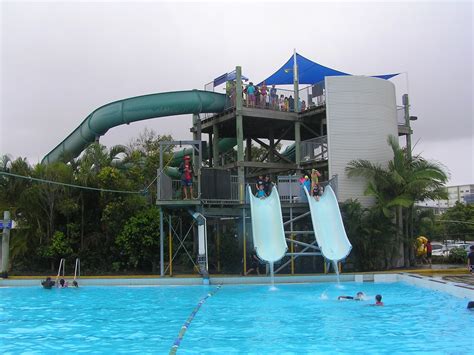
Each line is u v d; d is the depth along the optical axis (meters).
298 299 15.05
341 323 10.95
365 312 12.45
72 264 23.42
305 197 22.66
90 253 23.48
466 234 47.75
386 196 23.91
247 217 22.78
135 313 12.84
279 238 20.09
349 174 24.58
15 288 19.08
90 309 13.68
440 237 42.41
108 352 8.47
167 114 26.48
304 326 10.63
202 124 28.70
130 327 10.85
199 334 9.90
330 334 9.73
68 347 8.91
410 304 13.67
